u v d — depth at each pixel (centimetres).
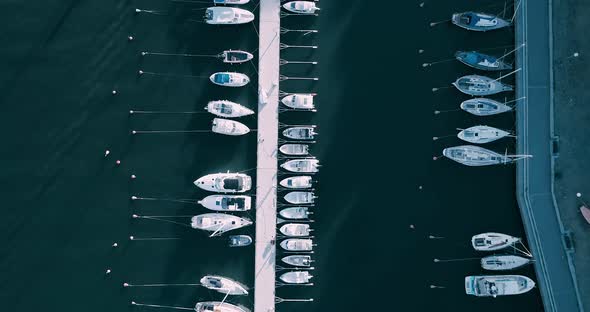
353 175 5381
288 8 5347
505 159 5250
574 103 5288
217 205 5259
